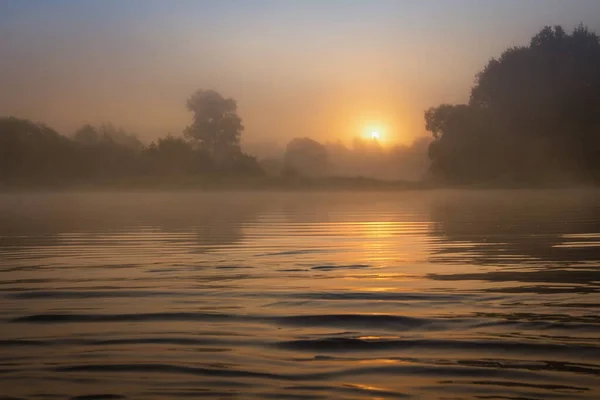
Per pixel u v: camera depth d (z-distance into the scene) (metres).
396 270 6.11
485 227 11.47
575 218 13.68
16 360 3.21
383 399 2.69
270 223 13.19
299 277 5.72
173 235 10.32
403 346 3.41
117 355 3.29
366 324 3.89
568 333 3.60
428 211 17.45
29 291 5.09
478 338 3.53
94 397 2.72
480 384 2.83
